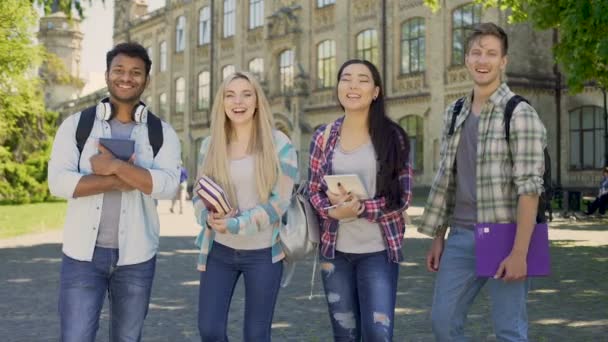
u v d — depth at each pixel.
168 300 8.05
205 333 3.96
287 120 37.03
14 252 12.94
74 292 3.64
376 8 32.94
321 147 4.29
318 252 4.23
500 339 3.89
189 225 19.14
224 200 3.82
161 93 52.75
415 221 19.30
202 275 4.05
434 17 30.03
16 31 24.52
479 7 28.33
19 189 31.72
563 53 11.35
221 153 4.03
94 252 3.70
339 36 34.97
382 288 3.96
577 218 19.73
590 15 9.55
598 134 27.22
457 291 4.00
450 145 4.08
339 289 4.12
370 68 4.13
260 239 3.99
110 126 3.89
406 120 31.67
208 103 46.34
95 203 3.70
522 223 3.69
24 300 8.07
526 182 3.69
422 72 30.69
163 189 3.72
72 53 72.00
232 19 43.91
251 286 3.98
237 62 43.16
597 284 8.77
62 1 16.08
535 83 27.88
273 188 4.00
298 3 37.66
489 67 3.89
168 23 50.69
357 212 3.95
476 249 3.80
